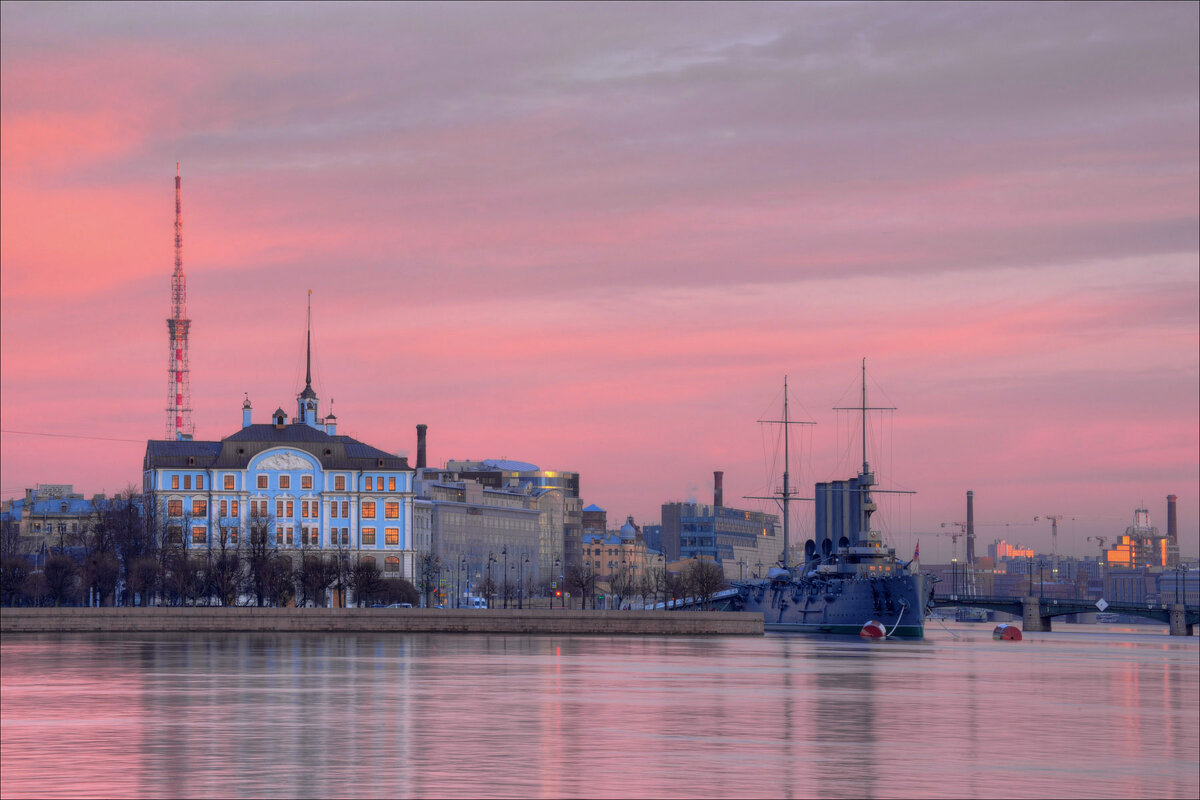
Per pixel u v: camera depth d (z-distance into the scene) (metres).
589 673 155.25
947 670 178.38
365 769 77.94
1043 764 83.62
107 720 101.75
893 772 79.38
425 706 113.31
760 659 192.50
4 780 73.75
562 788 72.38
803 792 72.31
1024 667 192.12
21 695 121.88
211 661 169.75
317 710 109.56
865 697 128.62
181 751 84.69
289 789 71.44
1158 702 129.12
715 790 72.50
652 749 87.50
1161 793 74.06
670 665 172.75
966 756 86.50
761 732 97.62
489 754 84.19
